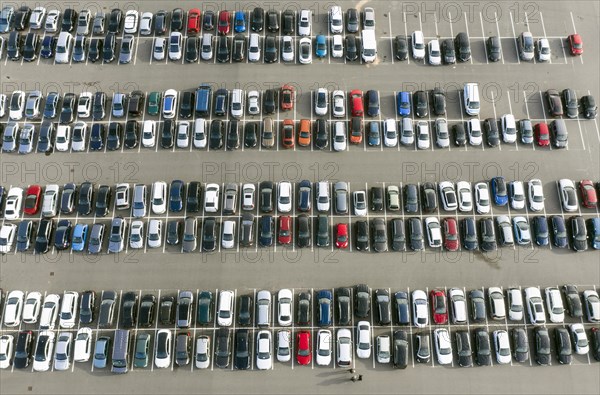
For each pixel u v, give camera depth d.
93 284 59.66
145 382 56.34
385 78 69.06
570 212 62.94
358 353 56.94
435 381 56.53
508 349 56.75
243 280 59.88
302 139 65.00
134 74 69.00
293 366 56.94
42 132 64.69
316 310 58.59
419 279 60.03
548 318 58.72
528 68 69.88
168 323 58.00
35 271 60.09
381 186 63.81
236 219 62.31
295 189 63.44
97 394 55.91
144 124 65.19
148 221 62.12
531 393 56.31
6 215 61.78
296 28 71.38
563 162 65.19
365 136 66.06
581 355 57.69
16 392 55.91
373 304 59.00
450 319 58.56
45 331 57.56
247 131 64.94
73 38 70.81
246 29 71.31
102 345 56.47
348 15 71.06
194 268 60.31
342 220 62.28
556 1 73.62
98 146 64.69
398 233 60.69
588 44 71.31
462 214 62.75
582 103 67.44
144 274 60.06
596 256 61.19
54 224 62.03
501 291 59.41
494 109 67.69
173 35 69.62
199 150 65.19
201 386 56.25
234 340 57.78
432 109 67.19
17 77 68.75
